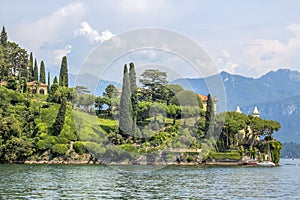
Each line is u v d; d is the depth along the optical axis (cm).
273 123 14800
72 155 11662
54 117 12569
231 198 4884
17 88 14862
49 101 13762
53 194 4916
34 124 12525
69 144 11888
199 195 5075
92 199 4566
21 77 15975
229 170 10425
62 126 12038
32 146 11844
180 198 4772
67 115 12375
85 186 5831
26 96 14088
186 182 6725
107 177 7306
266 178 8244
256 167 12938
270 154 14725
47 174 7944
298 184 6862
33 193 4994
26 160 11762
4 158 11675
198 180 7150
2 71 14888
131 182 6494
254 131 14450
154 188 5703
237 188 6034
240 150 13500
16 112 12850
